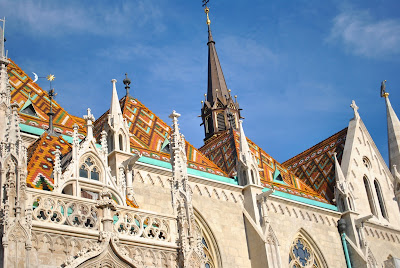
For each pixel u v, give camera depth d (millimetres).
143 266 28844
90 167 33094
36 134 39812
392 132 70000
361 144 63875
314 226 54000
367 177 62250
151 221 30953
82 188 32062
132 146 45156
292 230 51875
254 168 50062
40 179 30766
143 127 49562
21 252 25484
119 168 40406
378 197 63094
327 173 61656
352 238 55469
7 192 26172
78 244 27750
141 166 43438
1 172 26625
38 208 27203
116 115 42812
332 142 65562
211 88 80688
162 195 43844
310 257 52719
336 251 54500
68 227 27500
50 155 33812
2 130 30344
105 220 28516
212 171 49906
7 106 31078
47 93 45438
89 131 33938
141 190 42938
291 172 62594
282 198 52094
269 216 50844
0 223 25578
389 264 52125
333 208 56625
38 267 26188
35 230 26609
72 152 32500
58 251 27062
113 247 28047
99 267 27531
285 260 49844
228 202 48312
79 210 28422
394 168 65125
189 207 32500
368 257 54938
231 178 50375
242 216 48625
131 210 30281
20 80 44688
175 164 34156
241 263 46531
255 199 48875
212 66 82562
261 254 46500
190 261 30875
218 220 46906
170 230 31422
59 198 28016
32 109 41906
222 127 77062
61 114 44312
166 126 52406
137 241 29656
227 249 46312
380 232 59688
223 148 56219
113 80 44812
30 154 34000
